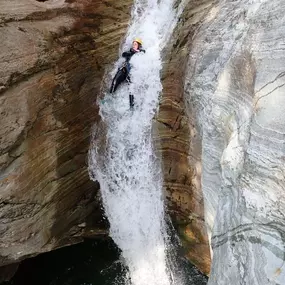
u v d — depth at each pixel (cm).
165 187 744
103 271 766
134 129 789
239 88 532
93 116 761
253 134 461
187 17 762
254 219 430
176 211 730
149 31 885
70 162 700
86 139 739
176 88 725
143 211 764
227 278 445
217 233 494
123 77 816
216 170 568
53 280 762
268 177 429
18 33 655
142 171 770
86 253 790
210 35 654
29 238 637
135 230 767
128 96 816
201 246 681
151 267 743
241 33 570
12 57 627
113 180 777
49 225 666
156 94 779
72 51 727
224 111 556
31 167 627
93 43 782
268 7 530
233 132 518
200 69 646
